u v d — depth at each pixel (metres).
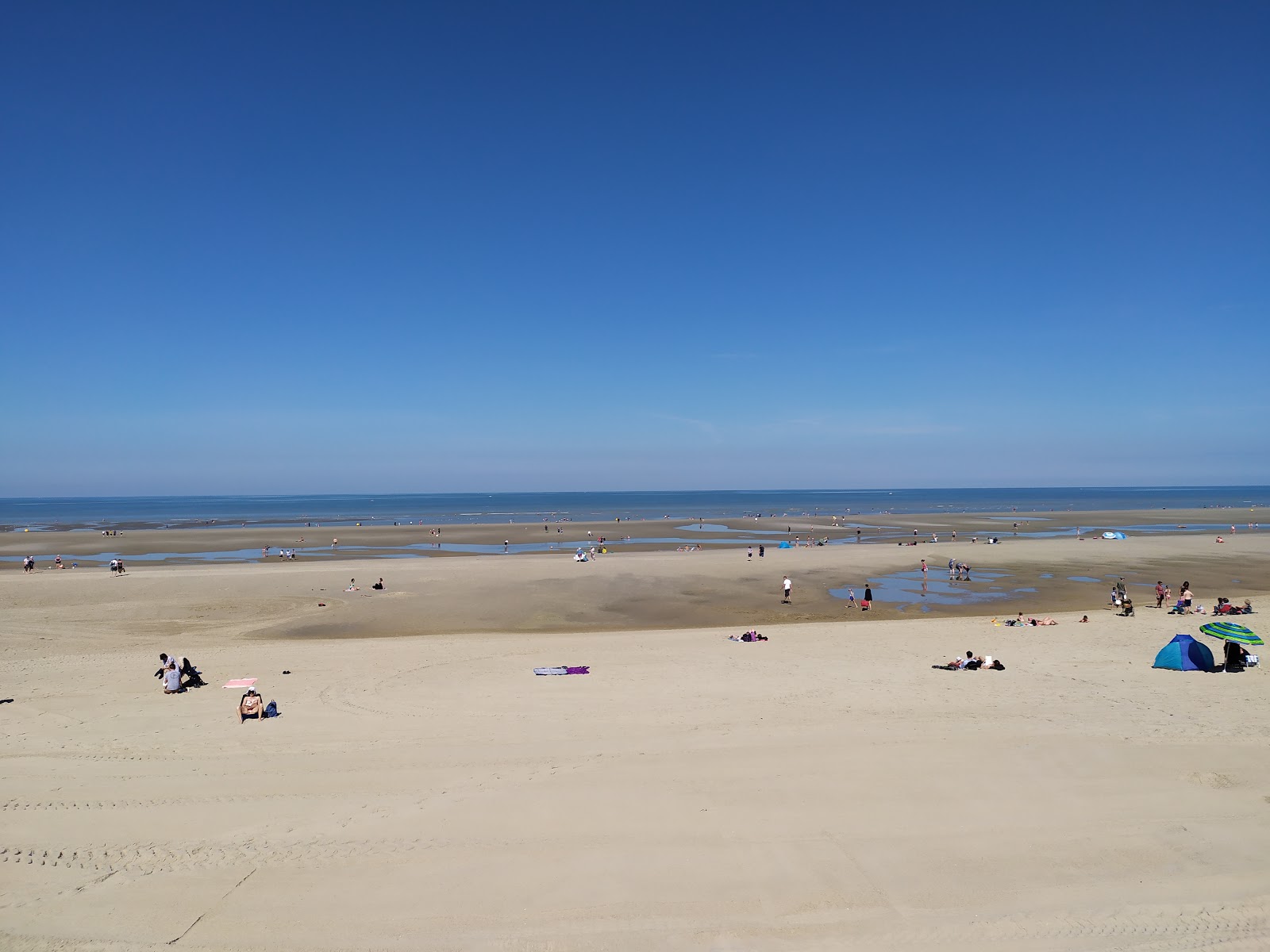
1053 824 10.27
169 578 43.34
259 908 8.46
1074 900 8.48
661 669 21.36
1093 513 127.00
